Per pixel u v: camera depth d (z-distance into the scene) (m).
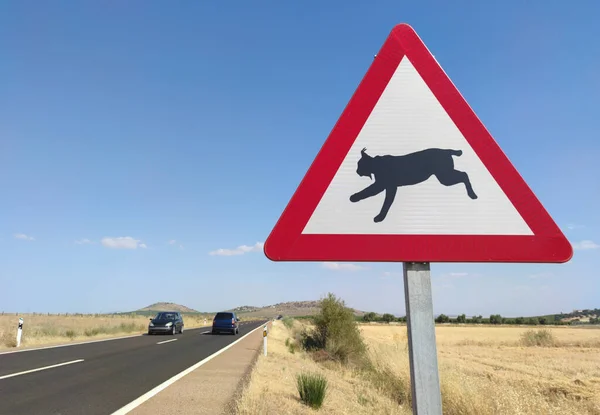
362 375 12.70
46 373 9.73
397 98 1.98
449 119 1.95
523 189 1.88
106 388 8.09
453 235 1.84
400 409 7.64
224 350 16.19
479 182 1.89
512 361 20.83
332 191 1.90
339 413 7.06
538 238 1.84
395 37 2.05
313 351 18.34
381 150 1.92
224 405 6.78
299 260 1.84
